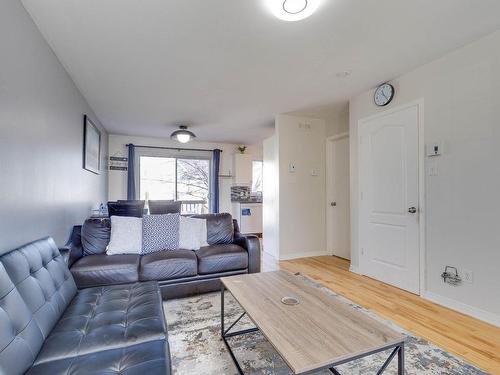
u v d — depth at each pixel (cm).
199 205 652
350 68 269
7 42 156
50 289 146
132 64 259
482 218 217
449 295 240
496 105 209
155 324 137
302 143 439
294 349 108
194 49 232
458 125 234
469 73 226
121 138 578
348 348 109
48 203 221
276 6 172
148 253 274
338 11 182
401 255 288
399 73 281
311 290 174
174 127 508
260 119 454
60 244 251
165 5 176
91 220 275
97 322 139
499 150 207
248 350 178
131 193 569
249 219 665
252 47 229
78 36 212
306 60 252
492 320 210
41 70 207
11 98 161
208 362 166
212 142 661
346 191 422
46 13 183
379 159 313
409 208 278
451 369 157
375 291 282
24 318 112
